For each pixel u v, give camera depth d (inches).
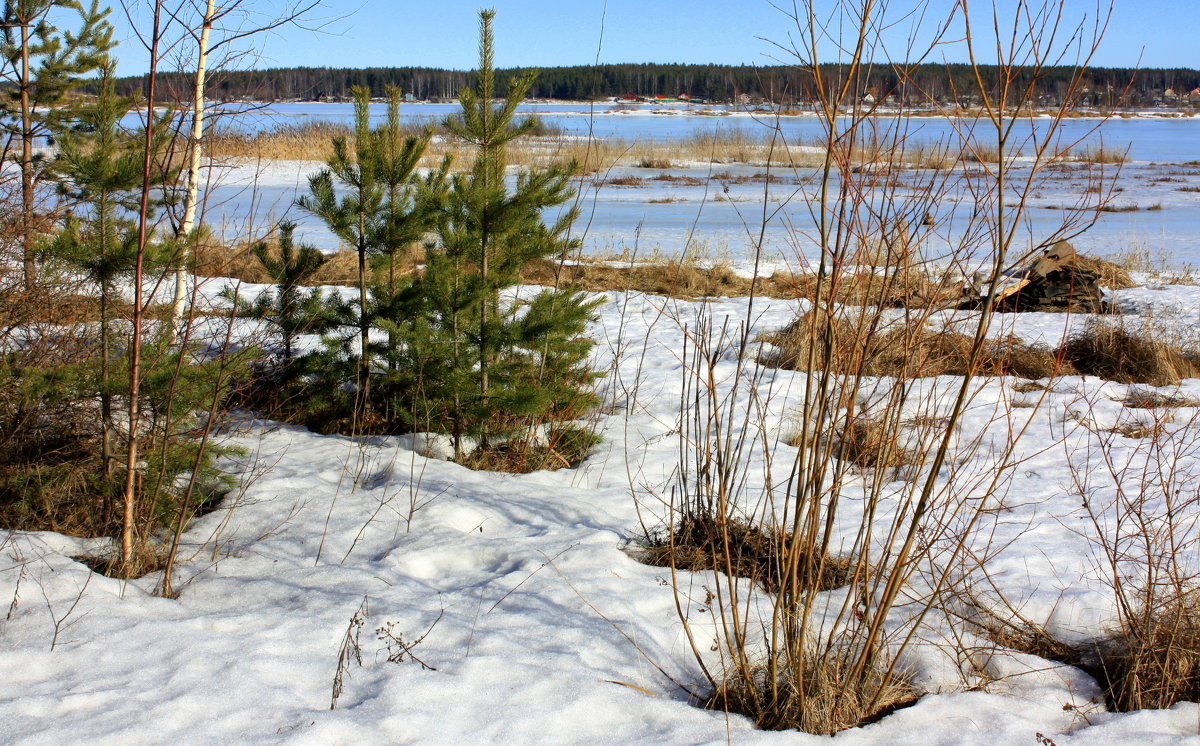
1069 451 256.1
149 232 173.5
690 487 221.3
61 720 111.0
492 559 175.6
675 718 122.0
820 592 166.9
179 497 182.4
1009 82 112.7
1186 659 134.1
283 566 165.9
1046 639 150.3
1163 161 1774.1
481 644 137.3
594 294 512.7
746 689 128.6
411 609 148.6
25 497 175.0
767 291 555.8
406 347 240.2
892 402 132.4
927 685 137.0
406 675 126.4
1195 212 1023.6
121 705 114.7
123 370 173.2
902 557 125.1
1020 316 462.6
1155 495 200.4
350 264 516.1
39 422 184.1
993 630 150.6
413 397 233.6
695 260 610.9
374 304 254.5
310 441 242.5
